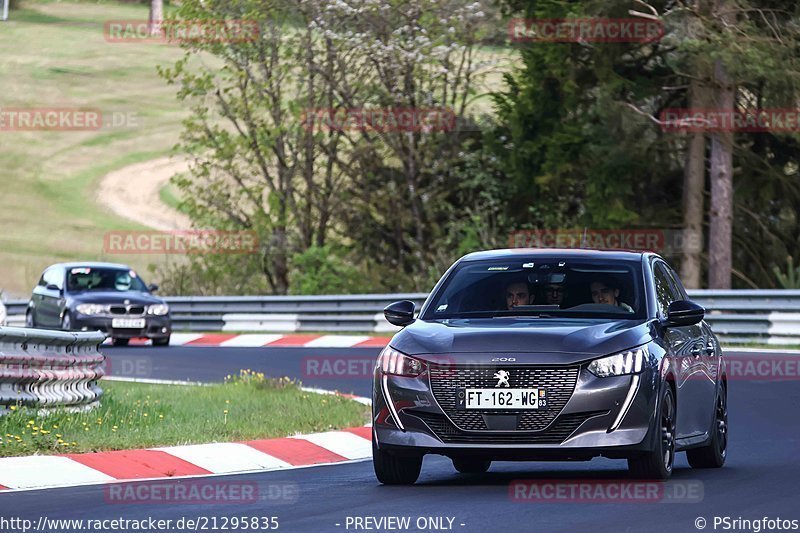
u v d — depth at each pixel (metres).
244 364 92.88
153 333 108.50
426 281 139.88
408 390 40.56
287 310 119.44
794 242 137.38
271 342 114.56
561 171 135.12
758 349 95.94
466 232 145.12
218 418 58.94
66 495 40.69
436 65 141.50
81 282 111.94
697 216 131.62
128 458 47.81
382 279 148.50
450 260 140.12
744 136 134.62
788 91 122.06
